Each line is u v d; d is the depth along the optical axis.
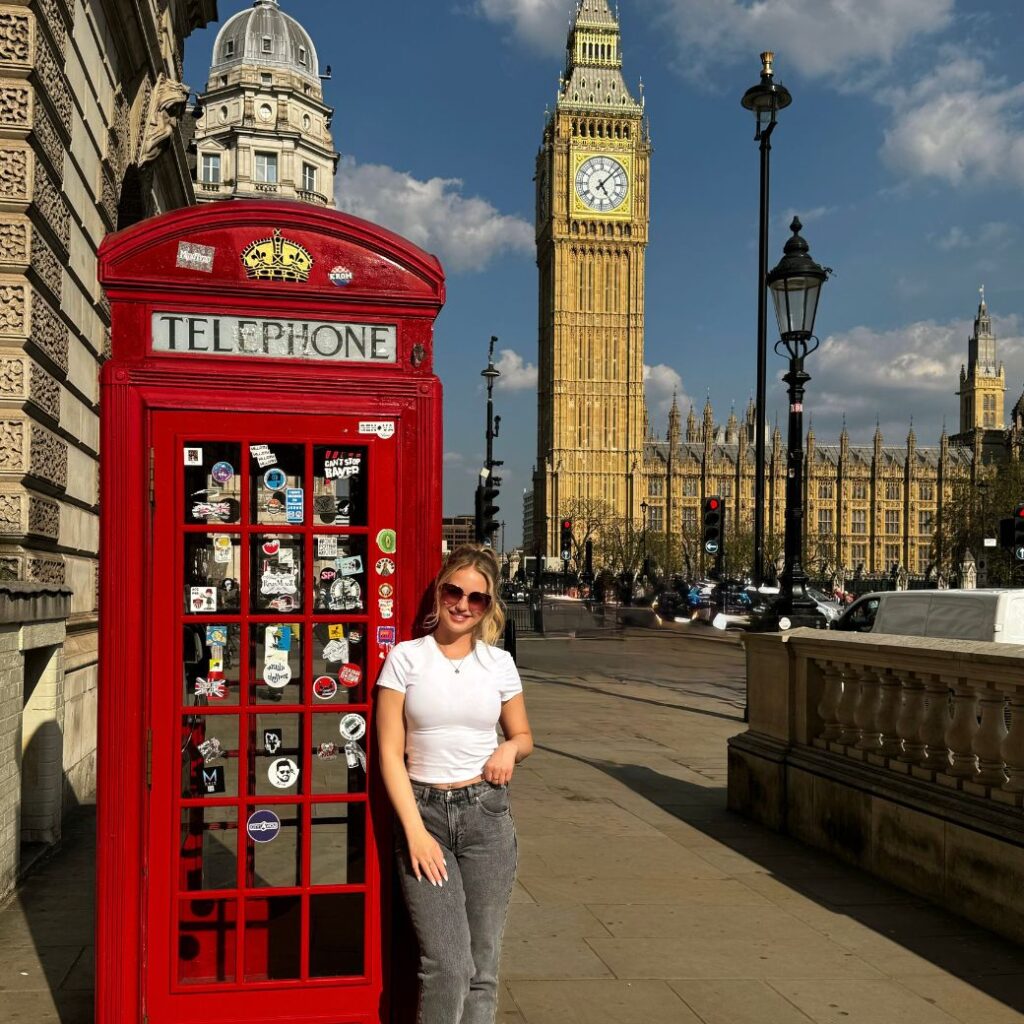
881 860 6.37
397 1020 3.72
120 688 3.53
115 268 3.59
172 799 3.57
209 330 3.66
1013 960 4.99
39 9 6.83
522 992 4.52
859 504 136.38
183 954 3.76
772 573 94.75
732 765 8.36
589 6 122.00
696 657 24.86
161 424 3.60
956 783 5.86
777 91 16.34
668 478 130.25
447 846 3.37
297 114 51.69
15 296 6.85
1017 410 118.19
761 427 19.48
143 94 11.62
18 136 6.78
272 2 52.00
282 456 3.71
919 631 11.62
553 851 6.99
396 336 3.80
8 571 6.55
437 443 3.80
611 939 5.23
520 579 89.94
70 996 4.36
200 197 50.16
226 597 3.67
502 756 3.40
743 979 4.71
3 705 5.73
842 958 5.00
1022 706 5.35
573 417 121.69
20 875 6.14
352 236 3.77
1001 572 64.38
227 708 3.62
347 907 3.79
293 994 3.65
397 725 3.39
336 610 3.74
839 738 7.18
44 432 7.27
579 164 120.62
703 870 6.58
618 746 11.58
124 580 3.54
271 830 3.67
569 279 121.50
